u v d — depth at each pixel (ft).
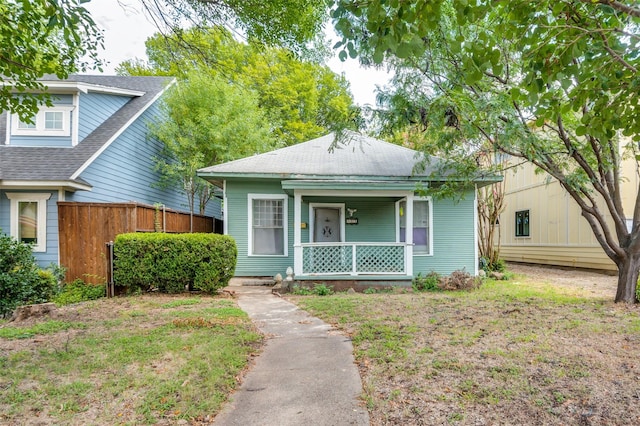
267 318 20.20
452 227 35.55
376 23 8.29
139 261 26.05
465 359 12.91
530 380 11.10
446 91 21.54
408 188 30.27
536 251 49.78
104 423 9.02
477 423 8.87
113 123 36.88
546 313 20.02
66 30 11.35
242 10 15.78
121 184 36.60
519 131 20.22
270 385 11.35
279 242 35.22
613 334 15.70
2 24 13.55
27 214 29.09
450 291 29.09
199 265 26.55
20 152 31.53
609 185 23.68
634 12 8.00
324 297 26.50
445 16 19.65
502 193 43.80
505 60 20.22
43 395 10.36
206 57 18.72
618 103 9.96
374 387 10.97
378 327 17.51
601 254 39.34
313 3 16.10
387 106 23.24
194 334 16.12
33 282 23.68
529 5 8.64
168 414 9.47
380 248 31.78
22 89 15.57
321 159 37.24
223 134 42.01
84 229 27.99
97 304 22.97
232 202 34.65
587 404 9.64
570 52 9.00
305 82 66.08
